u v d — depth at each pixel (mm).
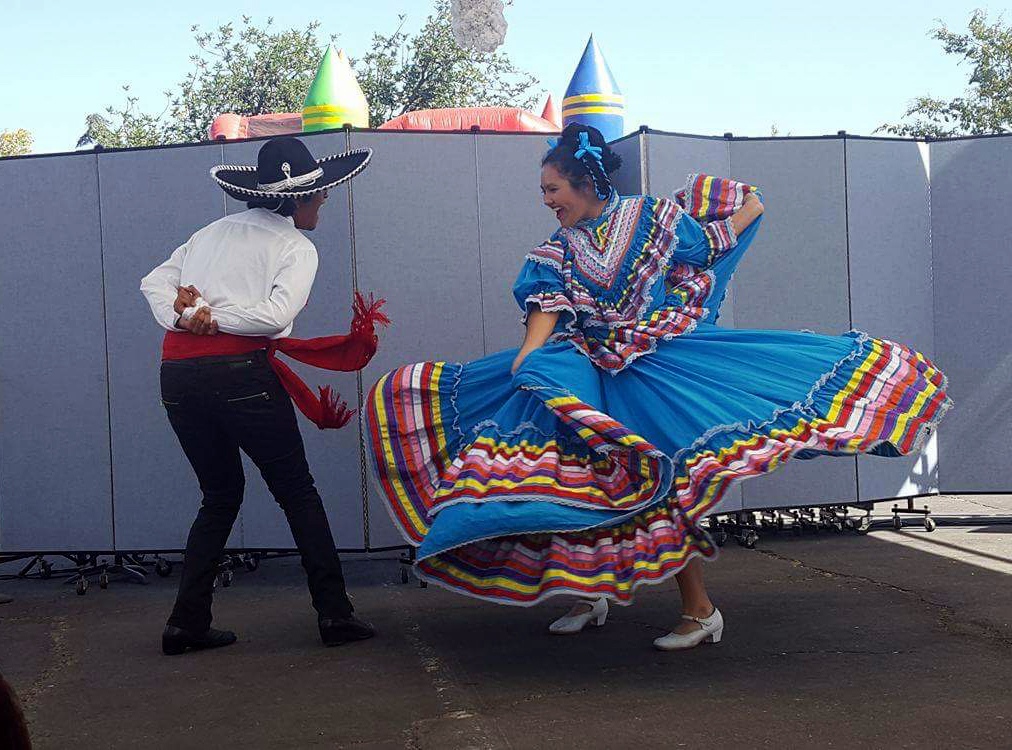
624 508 3232
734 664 3291
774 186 5617
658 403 3420
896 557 4949
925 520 5754
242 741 2771
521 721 2828
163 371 3670
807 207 5656
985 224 5832
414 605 4371
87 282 5184
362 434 4977
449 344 5125
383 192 5016
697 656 3398
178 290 3625
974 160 5844
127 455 5168
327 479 5012
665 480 3193
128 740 2822
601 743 2639
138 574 5152
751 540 5395
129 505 5172
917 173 5879
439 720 2861
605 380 3523
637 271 3568
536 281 3570
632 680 3168
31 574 5457
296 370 4992
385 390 3707
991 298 5828
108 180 5156
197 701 3133
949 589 4203
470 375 3725
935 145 5910
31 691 3299
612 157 3631
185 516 5145
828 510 5863
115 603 4660
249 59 25094
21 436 5246
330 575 3705
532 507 3172
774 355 3539
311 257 3719
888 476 5727
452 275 5133
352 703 3045
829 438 3350
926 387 3594
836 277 5691
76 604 4664
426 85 23938
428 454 3682
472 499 3197
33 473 5242
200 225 5090
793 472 5559
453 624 3990
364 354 3803
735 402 3400
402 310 5047
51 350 5215
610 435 3219
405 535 3611
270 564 5547
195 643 3703
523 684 3170
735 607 4047
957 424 5891
